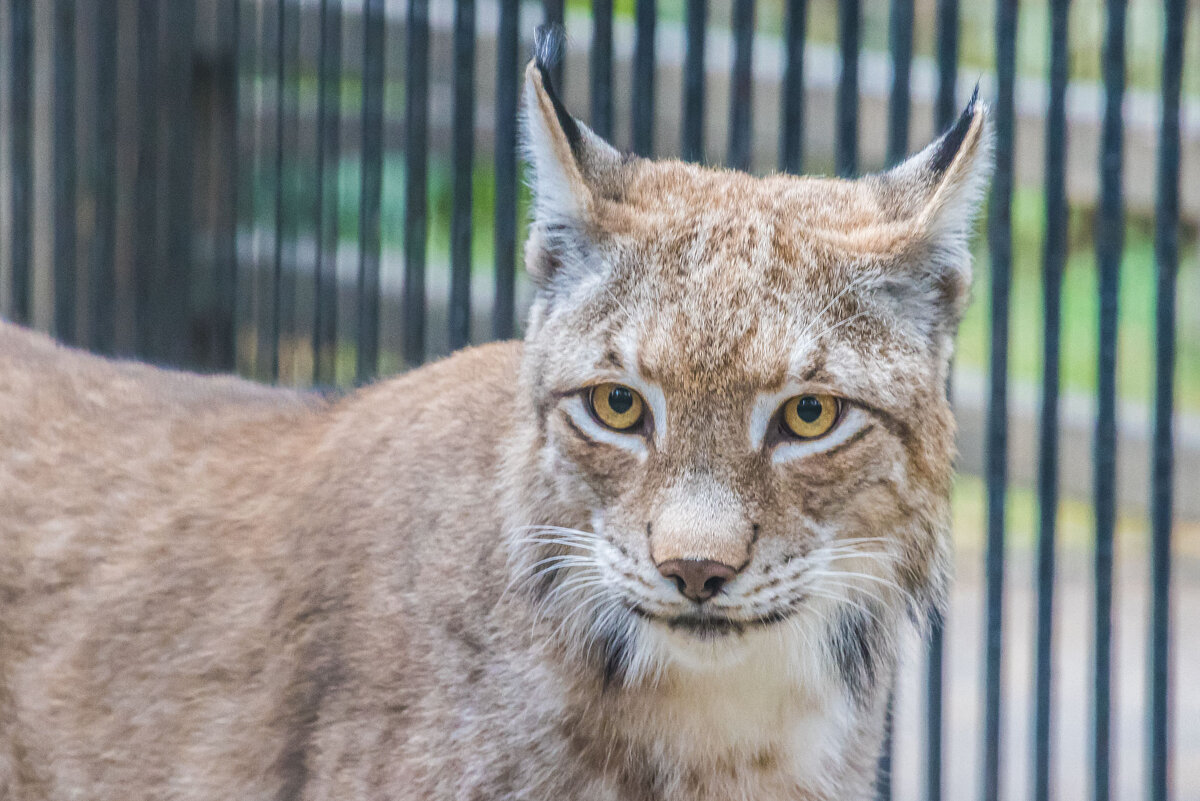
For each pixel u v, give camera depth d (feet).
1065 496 51.39
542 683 20.80
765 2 63.57
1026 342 62.08
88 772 23.38
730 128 30.27
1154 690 30.81
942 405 21.12
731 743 21.34
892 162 30.01
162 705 23.00
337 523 22.61
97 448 24.84
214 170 43.37
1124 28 29.58
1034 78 63.57
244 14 44.11
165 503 24.16
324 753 21.45
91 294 41.81
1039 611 30.58
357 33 46.21
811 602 20.57
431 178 55.93
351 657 21.57
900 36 29.78
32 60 40.60
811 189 21.86
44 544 24.12
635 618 20.57
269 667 22.41
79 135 43.32
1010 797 37.17
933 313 20.95
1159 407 30.55
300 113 47.70
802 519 19.65
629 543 19.53
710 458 19.22
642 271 20.08
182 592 23.34
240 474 24.22
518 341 24.40
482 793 20.75
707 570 18.93
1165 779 30.91
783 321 19.44
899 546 20.61
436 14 48.14
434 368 24.22
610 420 19.85
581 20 48.62
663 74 47.98
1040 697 30.63
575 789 21.03
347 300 47.62
